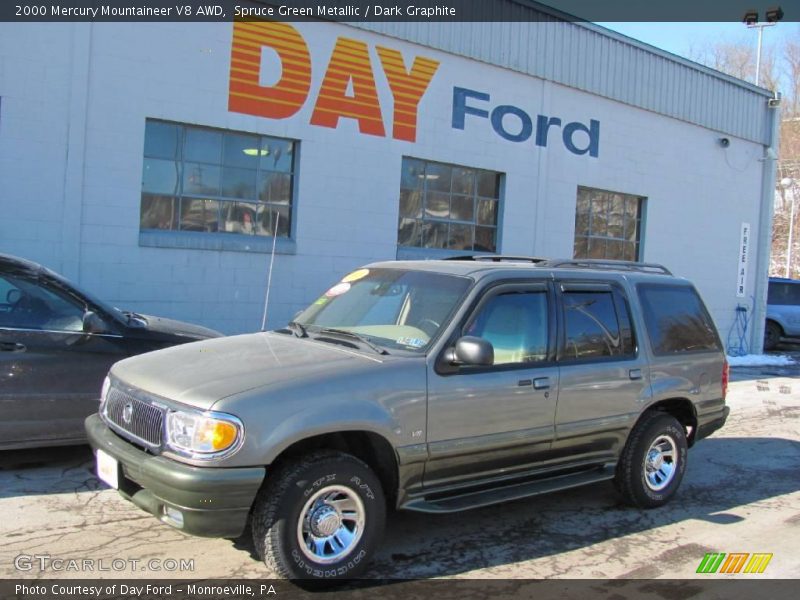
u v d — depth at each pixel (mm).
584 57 14953
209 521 3697
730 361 16750
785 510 5938
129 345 6035
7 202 9039
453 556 4660
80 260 9539
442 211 13234
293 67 11062
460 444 4504
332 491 4000
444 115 12883
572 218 15039
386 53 12047
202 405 3762
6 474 5770
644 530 5320
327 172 11516
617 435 5473
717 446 8172
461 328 4629
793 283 20562
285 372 4082
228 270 10695
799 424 9500
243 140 10859
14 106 9016
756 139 18906
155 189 10172
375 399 4148
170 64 10016
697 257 17750
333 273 11672
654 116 16516
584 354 5293
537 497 6000
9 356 5535
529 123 14148
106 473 4191
